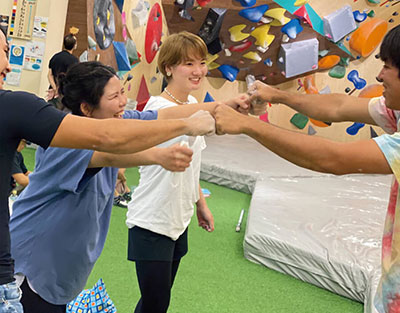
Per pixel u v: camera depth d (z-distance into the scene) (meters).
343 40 6.98
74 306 2.44
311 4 7.18
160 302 2.21
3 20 6.16
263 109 2.07
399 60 1.44
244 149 6.87
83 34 6.04
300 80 7.97
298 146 1.47
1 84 1.46
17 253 1.68
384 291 1.59
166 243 2.15
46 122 1.27
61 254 1.70
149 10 7.05
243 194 5.57
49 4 6.12
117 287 3.07
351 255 3.36
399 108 1.54
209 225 2.53
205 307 2.98
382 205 4.63
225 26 5.92
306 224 3.87
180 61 2.23
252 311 3.00
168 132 1.38
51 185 1.65
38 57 6.21
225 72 7.02
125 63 5.50
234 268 3.55
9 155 1.31
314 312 3.05
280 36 6.34
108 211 1.88
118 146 1.32
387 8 7.36
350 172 1.47
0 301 1.34
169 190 2.09
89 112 1.73
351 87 7.93
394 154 1.42
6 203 1.35
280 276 3.50
